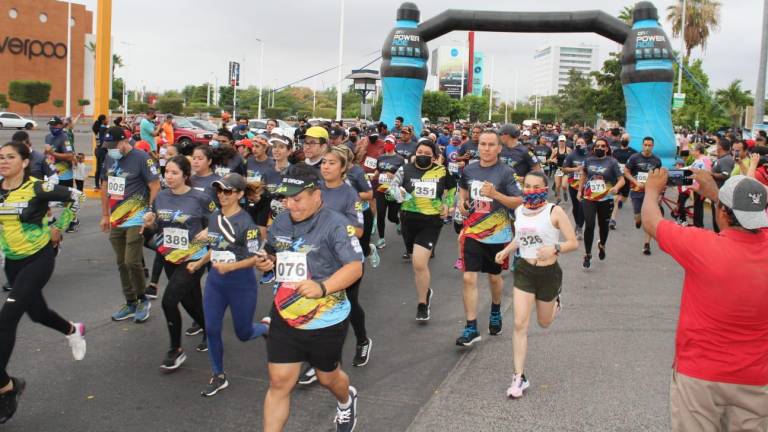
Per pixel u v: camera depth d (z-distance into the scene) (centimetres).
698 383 311
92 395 483
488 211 601
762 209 295
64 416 447
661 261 1029
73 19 6544
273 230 386
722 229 313
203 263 532
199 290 558
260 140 830
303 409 464
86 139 3800
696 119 4578
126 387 500
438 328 667
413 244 716
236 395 489
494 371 543
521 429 433
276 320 373
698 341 311
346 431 404
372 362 564
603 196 959
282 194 372
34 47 6278
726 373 305
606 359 572
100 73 1563
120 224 655
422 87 2083
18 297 451
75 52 6569
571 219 1508
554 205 498
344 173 559
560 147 1853
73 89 6588
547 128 2792
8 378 429
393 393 495
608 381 520
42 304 478
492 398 486
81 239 1078
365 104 2498
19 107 6141
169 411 458
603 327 669
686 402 317
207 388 494
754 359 302
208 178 609
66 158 1141
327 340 371
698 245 307
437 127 2580
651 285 864
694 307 312
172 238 541
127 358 562
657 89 1994
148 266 917
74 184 1247
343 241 370
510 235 608
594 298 791
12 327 444
